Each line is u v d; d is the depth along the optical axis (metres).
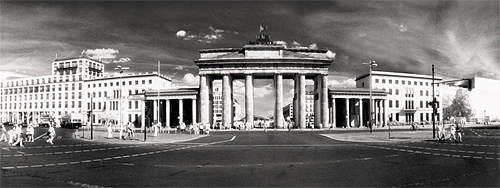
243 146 29.38
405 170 15.25
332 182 12.59
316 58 81.75
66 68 123.12
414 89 108.44
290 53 85.06
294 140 37.44
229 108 83.50
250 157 20.61
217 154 22.52
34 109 122.50
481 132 51.16
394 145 29.06
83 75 120.12
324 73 83.19
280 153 23.05
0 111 129.25
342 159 19.38
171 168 16.09
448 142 31.86
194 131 55.00
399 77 107.00
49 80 122.38
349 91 88.62
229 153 23.16
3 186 12.04
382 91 90.44
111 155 21.94
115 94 109.00
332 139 38.41
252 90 82.94
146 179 13.28
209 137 43.84
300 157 20.50
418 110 107.81
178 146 29.55
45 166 16.91
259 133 56.16
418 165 16.78
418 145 28.77
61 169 15.89
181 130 60.59
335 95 87.88
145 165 17.14
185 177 13.69
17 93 126.88
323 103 82.75
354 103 96.69
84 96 115.31
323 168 15.95
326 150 25.09
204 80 84.69
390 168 15.85
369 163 17.59
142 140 37.00
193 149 26.47
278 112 81.62
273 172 14.85
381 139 36.47
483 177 13.44
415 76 108.75
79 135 46.38
